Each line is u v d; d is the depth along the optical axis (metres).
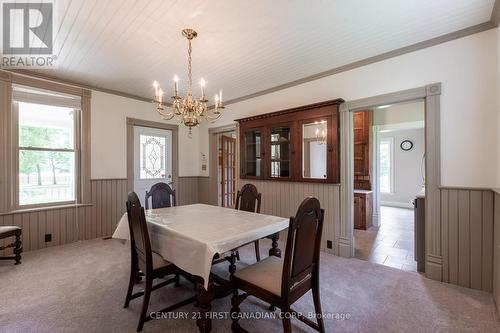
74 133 3.64
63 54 2.71
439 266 2.38
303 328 1.72
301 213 1.41
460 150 2.30
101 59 2.85
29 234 3.17
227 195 5.43
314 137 3.25
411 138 6.75
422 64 2.51
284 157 3.62
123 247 3.33
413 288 2.25
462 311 1.88
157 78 3.46
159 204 3.21
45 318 1.79
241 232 1.78
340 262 2.88
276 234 2.31
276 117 3.63
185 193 5.04
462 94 2.30
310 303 2.02
